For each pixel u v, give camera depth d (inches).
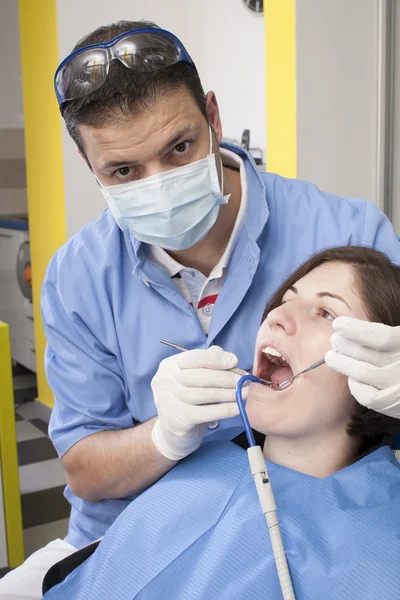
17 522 88.5
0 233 176.7
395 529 36.0
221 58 148.6
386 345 36.6
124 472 48.3
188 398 41.3
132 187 45.3
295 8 97.0
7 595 51.8
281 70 102.0
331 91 101.1
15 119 193.0
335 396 39.9
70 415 54.3
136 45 41.8
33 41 135.4
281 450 42.6
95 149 43.9
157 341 52.3
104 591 40.3
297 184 56.9
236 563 37.0
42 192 139.9
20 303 169.9
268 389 40.6
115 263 53.9
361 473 39.6
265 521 37.8
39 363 151.3
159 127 42.6
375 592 33.3
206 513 40.7
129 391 54.4
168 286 51.9
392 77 102.2
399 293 41.9
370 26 101.3
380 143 103.6
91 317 53.8
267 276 52.6
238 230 51.6
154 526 41.4
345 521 36.7
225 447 45.4
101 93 41.5
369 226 53.3
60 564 45.3
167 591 38.5
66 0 125.5
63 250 57.0
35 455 130.2
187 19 148.0
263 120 139.2
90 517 55.3
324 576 34.4
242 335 51.6
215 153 47.5
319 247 53.3
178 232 47.1
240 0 139.3
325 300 41.6
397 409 37.5
